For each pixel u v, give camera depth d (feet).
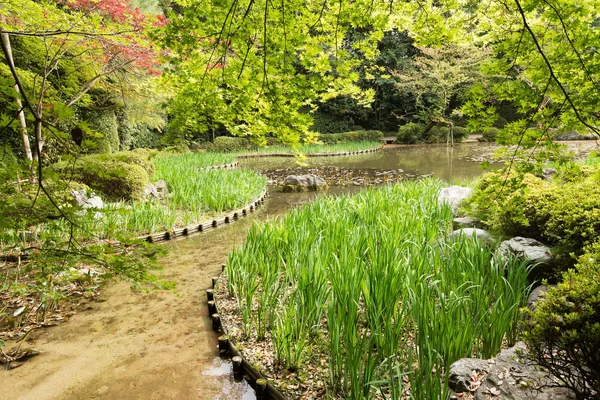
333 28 9.33
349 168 47.50
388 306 8.97
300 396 8.48
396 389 7.87
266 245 14.29
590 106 5.98
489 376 7.17
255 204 28.63
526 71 6.57
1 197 5.49
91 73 24.43
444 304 8.76
